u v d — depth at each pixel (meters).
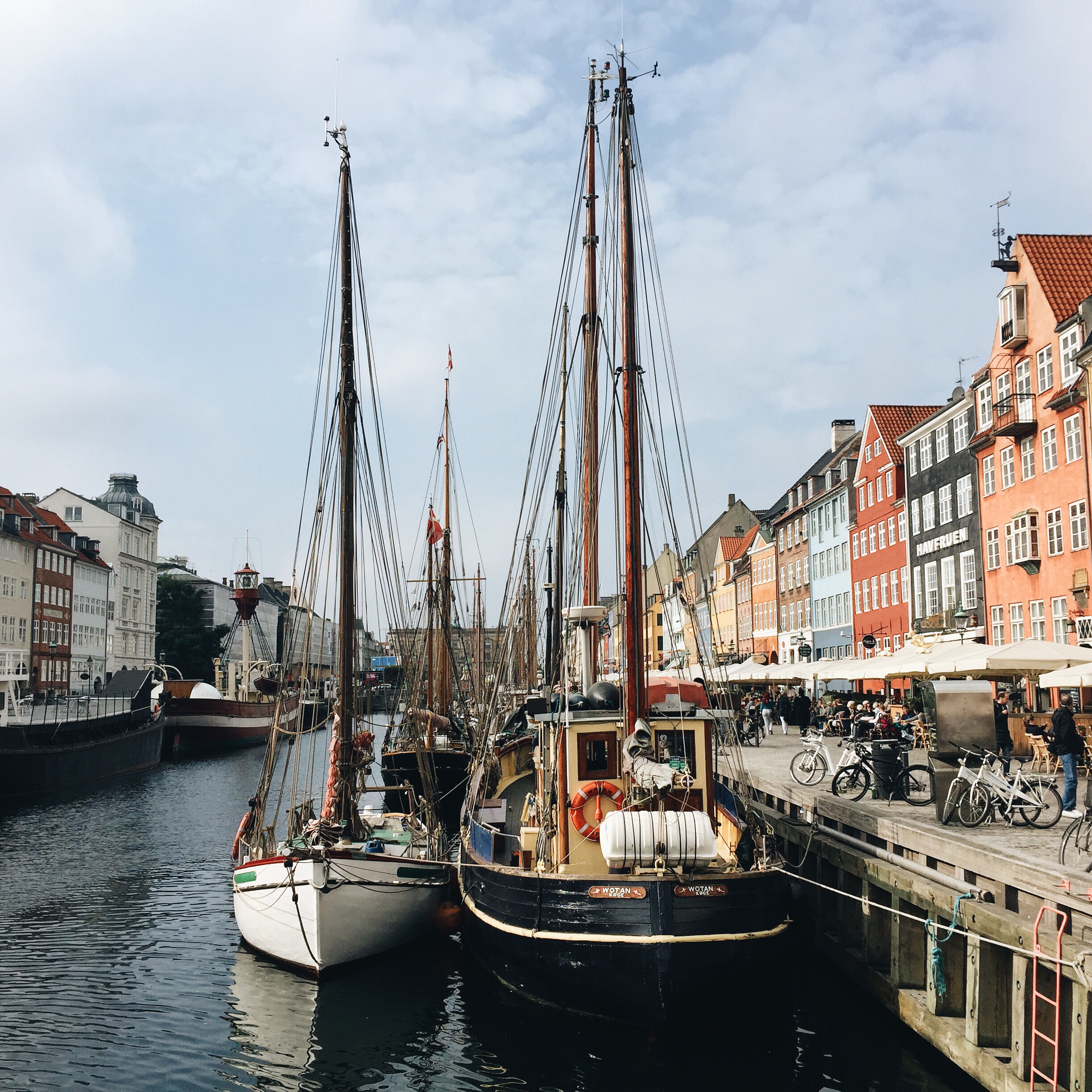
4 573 79.44
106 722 50.78
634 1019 12.41
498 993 14.91
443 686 41.50
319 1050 12.91
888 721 26.17
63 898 21.78
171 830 31.72
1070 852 12.53
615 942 12.30
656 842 12.52
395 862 16.48
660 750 13.98
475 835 17.28
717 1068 12.05
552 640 28.67
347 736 18.03
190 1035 13.41
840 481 64.44
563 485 25.42
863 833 15.97
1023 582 39.91
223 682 97.88
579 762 13.98
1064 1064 9.79
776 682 43.41
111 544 106.75
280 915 15.91
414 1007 14.43
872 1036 12.92
